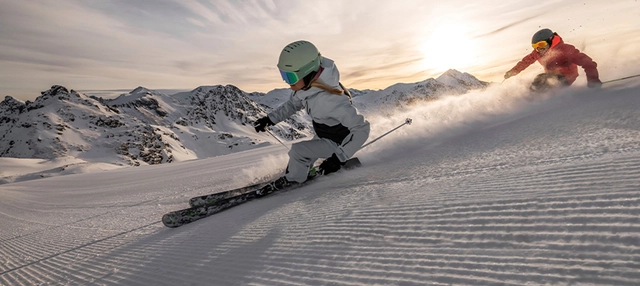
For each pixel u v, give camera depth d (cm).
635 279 78
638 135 204
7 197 1123
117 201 631
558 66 547
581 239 102
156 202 524
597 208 117
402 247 132
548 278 89
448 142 379
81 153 12781
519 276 93
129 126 15138
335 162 310
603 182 139
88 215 522
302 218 212
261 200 322
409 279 107
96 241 314
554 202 133
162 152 13950
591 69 500
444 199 175
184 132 18825
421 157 328
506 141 295
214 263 172
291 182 333
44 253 305
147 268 195
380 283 110
